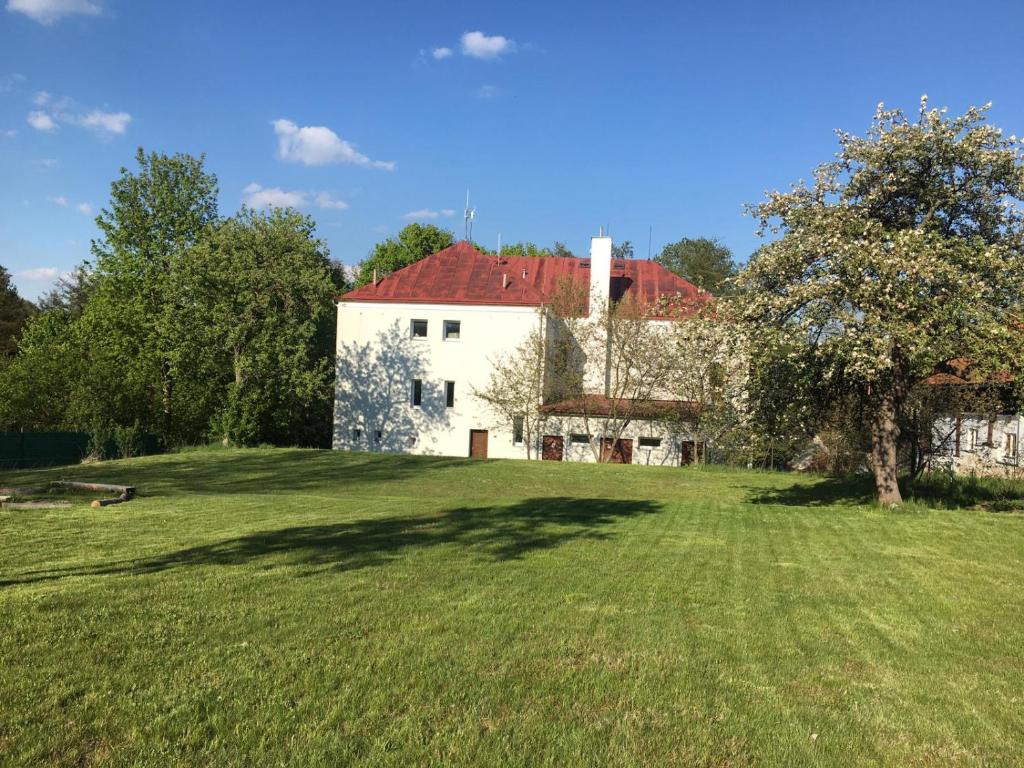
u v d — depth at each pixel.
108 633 6.05
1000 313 15.57
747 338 16.77
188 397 42.69
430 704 4.89
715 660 5.98
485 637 6.30
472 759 4.18
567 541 11.61
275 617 6.66
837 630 6.98
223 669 5.35
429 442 42.75
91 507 14.36
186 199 48.78
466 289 43.19
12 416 39.97
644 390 39.97
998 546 12.09
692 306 23.61
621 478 27.94
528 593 7.92
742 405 18.09
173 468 28.92
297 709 4.72
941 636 6.87
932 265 14.80
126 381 40.75
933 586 9.02
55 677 5.12
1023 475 23.69
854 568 10.09
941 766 4.32
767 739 4.59
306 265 42.41
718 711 4.97
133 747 4.18
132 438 38.00
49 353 41.38
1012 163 16.53
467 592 7.85
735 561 10.38
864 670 5.90
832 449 29.95
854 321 15.54
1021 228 17.02
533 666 5.66
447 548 10.54
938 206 17.36
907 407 22.42
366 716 4.67
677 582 8.79
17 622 6.28
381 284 44.12
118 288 47.44
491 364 42.41
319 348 50.38
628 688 5.30
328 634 6.22
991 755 4.47
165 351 42.69
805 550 11.52
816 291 15.80
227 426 39.59
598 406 40.12
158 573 8.36
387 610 7.02
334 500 16.86
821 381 16.56
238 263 40.59
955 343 15.28
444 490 24.30
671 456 39.91
